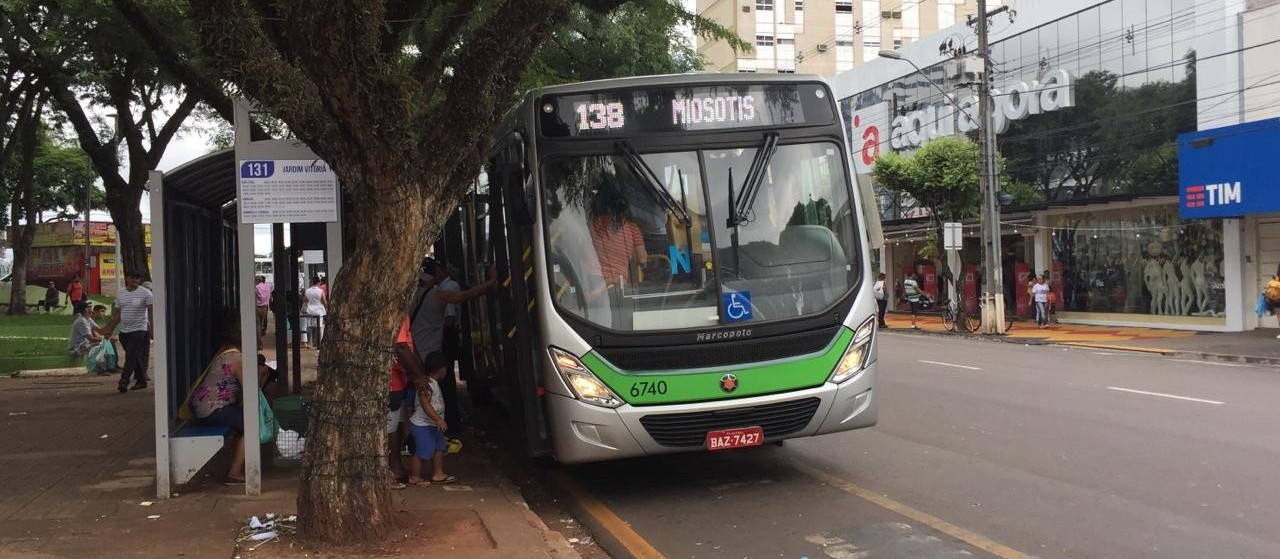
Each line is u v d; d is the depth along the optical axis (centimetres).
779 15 5888
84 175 4156
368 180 523
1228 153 1973
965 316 2620
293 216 657
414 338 885
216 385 714
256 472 683
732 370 675
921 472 781
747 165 712
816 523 639
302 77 543
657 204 696
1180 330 2300
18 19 1255
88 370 1566
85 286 4091
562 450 669
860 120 3591
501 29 538
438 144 543
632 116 709
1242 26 2062
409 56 912
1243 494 679
